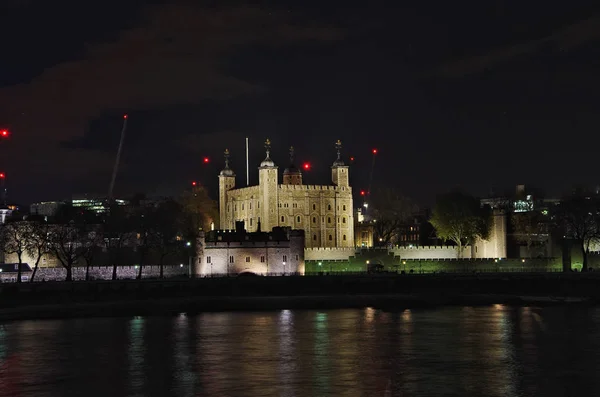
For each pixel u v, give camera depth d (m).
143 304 195.25
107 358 129.88
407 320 172.12
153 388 110.75
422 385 111.25
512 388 109.62
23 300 192.88
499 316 178.38
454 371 119.12
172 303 197.00
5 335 152.75
